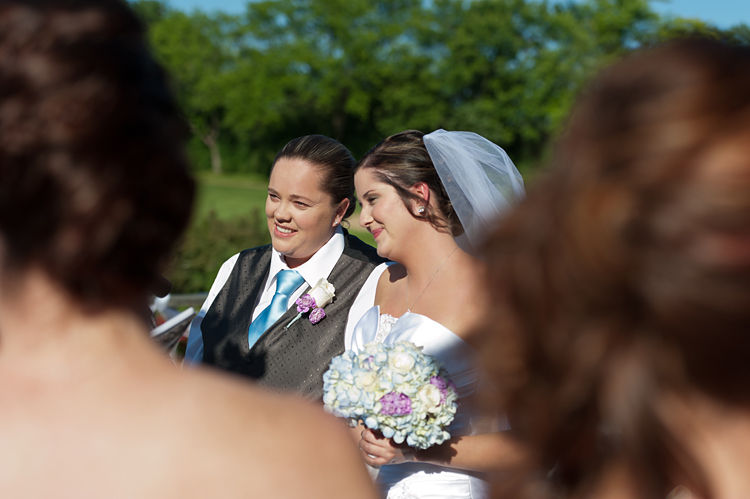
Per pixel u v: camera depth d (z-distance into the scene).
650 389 0.63
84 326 0.65
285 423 0.67
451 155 2.06
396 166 2.12
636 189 0.60
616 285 0.61
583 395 0.66
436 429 1.78
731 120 0.59
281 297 2.60
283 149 2.58
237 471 0.63
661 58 0.65
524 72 43.22
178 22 50.19
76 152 0.59
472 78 43.69
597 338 0.63
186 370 0.71
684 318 0.59
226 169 54.19
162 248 0.68
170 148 0.67
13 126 0.59
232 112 47.97
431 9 45.84
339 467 0.67
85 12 0.64
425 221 2.14
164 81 0.69
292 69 46.88
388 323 2.23
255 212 7.15
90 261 0.62
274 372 2.50
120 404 0.64
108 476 0.61
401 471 2.06
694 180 0.58
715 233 0.57
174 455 0.62
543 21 43.47
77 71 0.60
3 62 0.60
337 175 2.53
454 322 2.01
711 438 0.67
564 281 0.64
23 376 0.65
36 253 0.62
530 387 0.71
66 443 0.62
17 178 0.59
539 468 0.76
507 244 0.70
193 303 5.10
